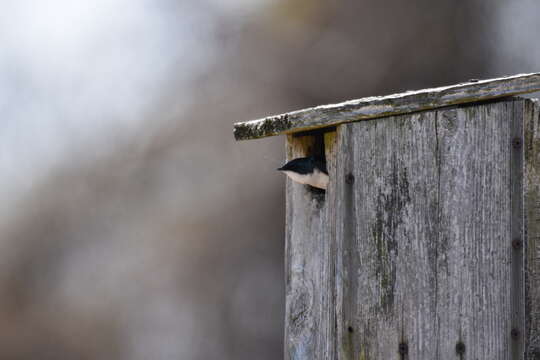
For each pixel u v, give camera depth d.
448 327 4.61
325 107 4.97
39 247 16.22
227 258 14.66
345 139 4.93
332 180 5.09
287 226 5.65
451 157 4.66
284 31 14.57
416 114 4.75
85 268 15.92
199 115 15.27
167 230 15.10
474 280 4.57
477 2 13.85
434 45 13.53
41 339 15.92
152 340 15.25
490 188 4.57
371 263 4.83
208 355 14.76
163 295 15.34
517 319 4.46
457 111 4.65
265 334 14.41
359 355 4.83
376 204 4.83
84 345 15.78
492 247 4.54
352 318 4.86
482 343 4.53
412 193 4.74
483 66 13.70
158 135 15.65
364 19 13.84
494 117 4.57
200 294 14.84
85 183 16.17
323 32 14.14
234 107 14.81
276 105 14.30
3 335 15.90
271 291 14.34
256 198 14.34
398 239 4.76
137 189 15.67
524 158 4.50
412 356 4.69
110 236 15.83
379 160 4.84
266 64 14.62
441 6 13.66
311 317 5.43
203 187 14.92
